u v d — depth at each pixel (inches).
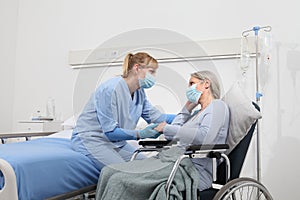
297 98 92.0
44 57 122.3
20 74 125.0
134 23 111.5
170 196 56.3
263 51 95.1
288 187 91.5
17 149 62.4
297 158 91.1
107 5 115.3
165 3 108.0
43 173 56.7
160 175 58.1
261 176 93.7
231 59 99.2
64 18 120.6
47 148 66.7
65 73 119.3
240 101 67.6
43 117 106.3
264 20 96.6
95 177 67.9
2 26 121.7
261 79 95.2
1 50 121.1
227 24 100.3
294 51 93.1
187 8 105.1
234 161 68.7
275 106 93.8
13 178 50.4
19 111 124.6
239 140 66.8
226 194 58.0
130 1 112.3
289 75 93.1
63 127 103.7
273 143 93.4
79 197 69.9
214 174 66.2
